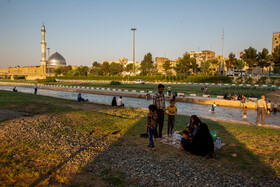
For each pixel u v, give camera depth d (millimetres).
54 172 5277
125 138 8344
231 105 25625
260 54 64125
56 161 5953
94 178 4949
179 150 6945
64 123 10875
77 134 8828
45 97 26844
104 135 8773
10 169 5391
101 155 6438
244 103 24594
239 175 5180
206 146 6371
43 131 9172
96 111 15672
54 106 17422
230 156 6445
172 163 5871
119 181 4797
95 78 97125
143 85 60406
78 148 7055
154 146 7059
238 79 59656
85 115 13219
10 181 4766
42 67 147000
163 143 7648
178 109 23047
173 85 59312
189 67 84562
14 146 7168
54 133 8898
